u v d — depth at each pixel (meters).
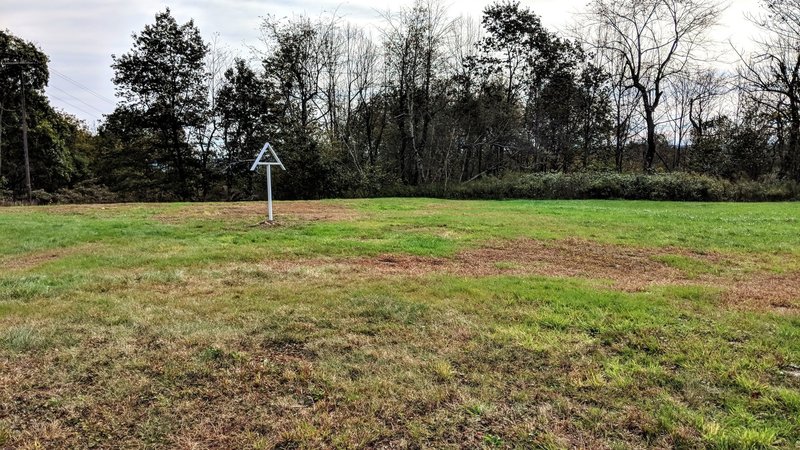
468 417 2.55
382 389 2.83
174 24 28.64
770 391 2.76
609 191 21.94
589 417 2.53
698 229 9.73
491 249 7.51
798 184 21.81
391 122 30.56
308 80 28.92
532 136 30.14
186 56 29.02
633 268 6.30
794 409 2.58
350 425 2.48
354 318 4.03
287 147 25.30
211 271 5.84
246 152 29.31
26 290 4.88
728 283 5.42
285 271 5.84
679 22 27.22
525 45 30.20
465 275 5.65
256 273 5.73
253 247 7.51
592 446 2.29
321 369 3.09
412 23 27.45
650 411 2.58
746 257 6.98
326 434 2.40
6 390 2.82
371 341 3.55
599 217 11.92
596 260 6.78
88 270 5.91
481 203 18.03
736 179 26.42
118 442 2.34
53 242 8.04
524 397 2.74
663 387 2.84
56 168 32.22
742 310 4.21
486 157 33.16
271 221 10.34
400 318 4.02
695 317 4.02
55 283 5.23
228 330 3.73
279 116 29.20
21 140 30.70
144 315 4.10
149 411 2.61
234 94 29.30
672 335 3.61
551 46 30.14
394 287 5.00
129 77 28.50
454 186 24.56
